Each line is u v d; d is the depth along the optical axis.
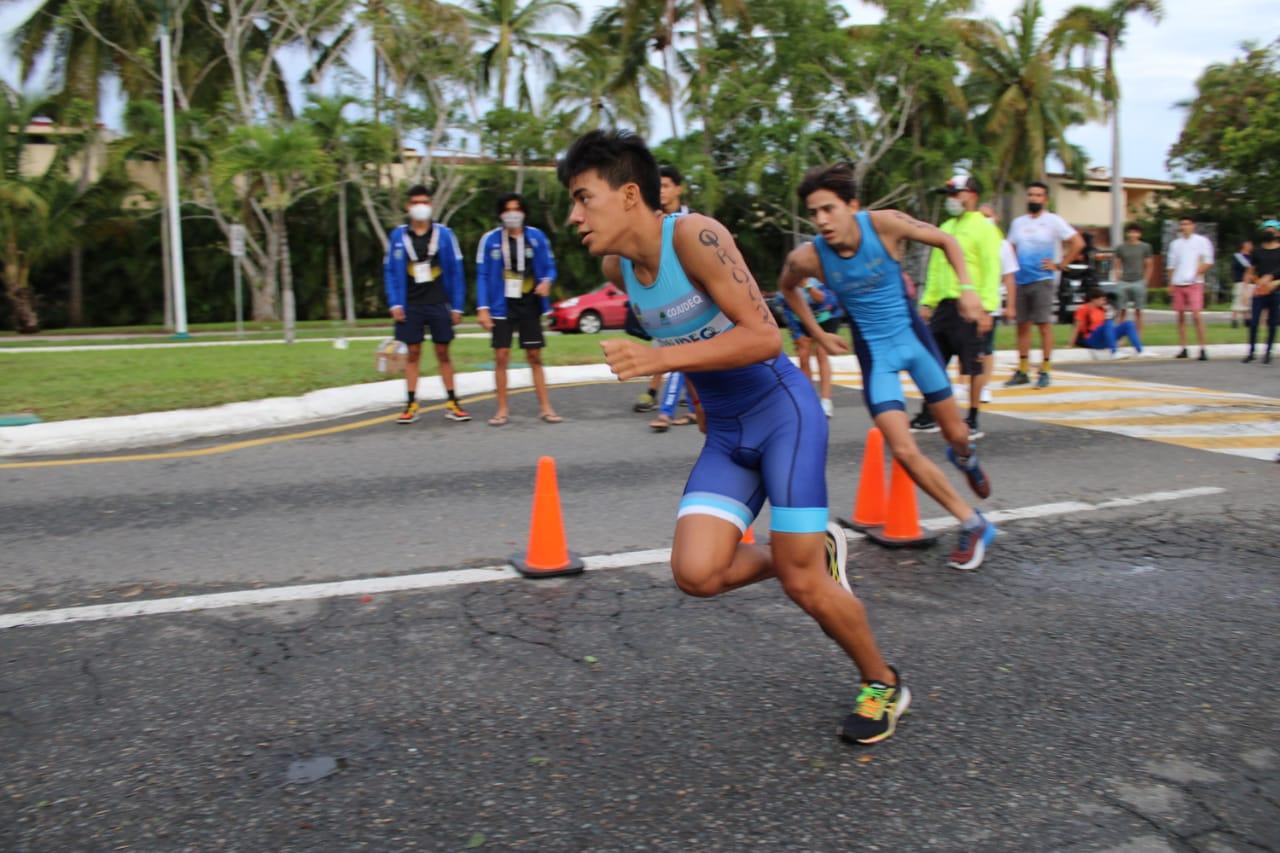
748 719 3.30
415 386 8.98
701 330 3.00
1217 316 32.25
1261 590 4.57
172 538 5.38
